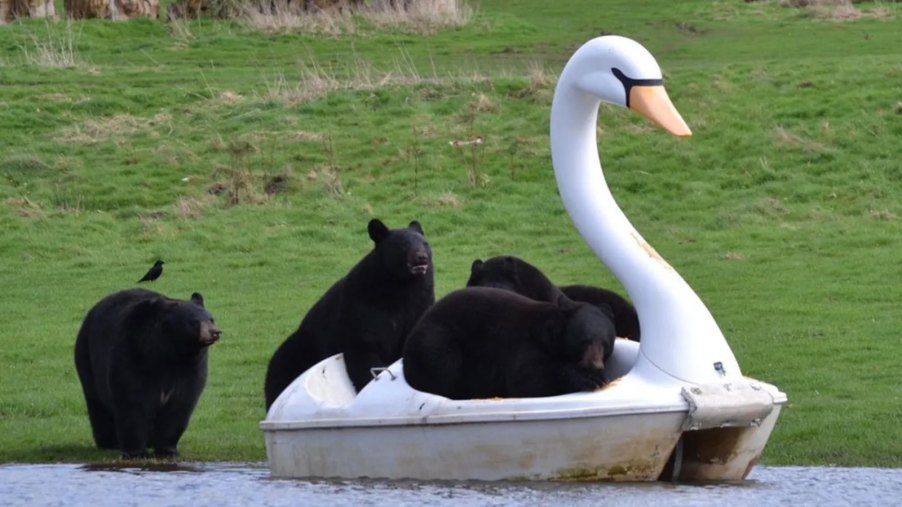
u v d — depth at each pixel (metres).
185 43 118.31
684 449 28.73
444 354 28.58
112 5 127.25
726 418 27.22
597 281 62.88
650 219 74.75
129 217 79.12
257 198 80.25
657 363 27.52
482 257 68.88
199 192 82.00
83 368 40.53
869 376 46.22
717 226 73.00
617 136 84.88
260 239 73.81
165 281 66.81
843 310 55.66
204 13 127.25
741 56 108.62
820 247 67.69
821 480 31.17
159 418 38.62
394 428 28.11
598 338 27.58
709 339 27.81
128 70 107.06
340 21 123.00
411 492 26.80
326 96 95.25
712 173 79.88
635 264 28.25
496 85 94.81
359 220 76.50
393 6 127.88
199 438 41.09
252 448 39.53
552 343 27.86
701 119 86.38
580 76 29.20
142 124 92.88
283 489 28.14
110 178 84.06
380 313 35.81
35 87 100.06
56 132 91.69
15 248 73.38
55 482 31.69
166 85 101.81
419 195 79.38
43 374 50.88
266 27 121.69
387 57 112.12
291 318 58.72
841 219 72.81
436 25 124.56
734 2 144.12
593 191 29.17
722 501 26.30
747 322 54.22
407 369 28.86
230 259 71.00
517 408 26.94
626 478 27.31
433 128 88.88
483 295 29.08
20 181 84.06
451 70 105.00
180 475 32.84
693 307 27.95
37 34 117.44
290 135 89.00
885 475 32.22
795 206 75.12
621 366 29.50
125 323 38.31
